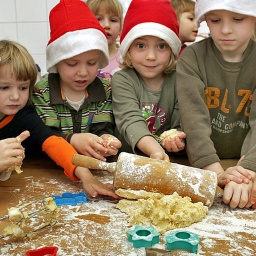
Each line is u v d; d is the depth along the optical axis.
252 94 1.14
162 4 1.20
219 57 1.12
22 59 1.02
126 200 0.83
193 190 0.81
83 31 1.14
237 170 0.88
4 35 2.39
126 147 1.29
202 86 1.09
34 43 2.40
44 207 0.75
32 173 1.06
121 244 0.67
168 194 0.82
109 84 1.32
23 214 0.70
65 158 0.99
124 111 1.17
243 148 1.07
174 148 1.05
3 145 0.86
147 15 1.18
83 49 1.13
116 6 1.80
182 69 1.12
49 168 1.10
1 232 0.71
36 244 0.67
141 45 1.21
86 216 0.78
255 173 0.90
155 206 0.77
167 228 0.74
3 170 0.89
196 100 1.06
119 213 0.80
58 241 0.68
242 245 0.67
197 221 0.77
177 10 1.98
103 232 0.71
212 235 0.71
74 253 0.64
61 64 1.18
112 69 1.88
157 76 1.29
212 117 1.19
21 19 2.37
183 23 2.00
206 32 2.27
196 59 1.14
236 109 1.16
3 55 0.99
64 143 1.04
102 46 1.17
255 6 0.99
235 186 0.85
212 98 1.16
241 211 0.82
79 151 1.08
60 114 1.24
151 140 1.05
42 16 2.36
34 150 1.20
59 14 1.17
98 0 1.76
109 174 1.04
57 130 1.23
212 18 1.03
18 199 0.87
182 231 0.70
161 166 0.83
